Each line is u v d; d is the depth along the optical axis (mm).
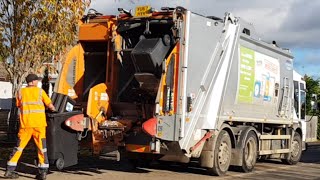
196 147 10102
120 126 9703
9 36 14398
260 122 12773
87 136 9945
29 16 14008
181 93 9500
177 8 9562
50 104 9156
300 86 15766
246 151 11773
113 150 9711
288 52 14523
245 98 11898
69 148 9477
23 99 9062
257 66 12508
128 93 10297
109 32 10305
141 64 9555
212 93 10453
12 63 14680
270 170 12766
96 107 9922
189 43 9641
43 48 14180
